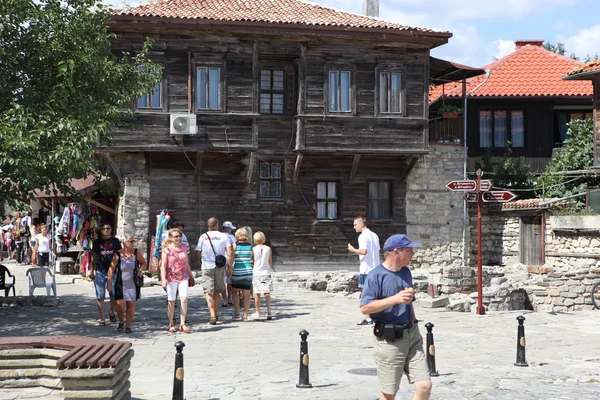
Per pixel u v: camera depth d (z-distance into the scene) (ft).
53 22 55.77
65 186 54.90
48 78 55.72
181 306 50.03
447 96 113.80
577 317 60.44
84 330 50.80
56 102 53.88
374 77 95.04
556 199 97.76
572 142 110.01
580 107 121.19
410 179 99.60
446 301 64.03
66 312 59.72
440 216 100.37
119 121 60.75
